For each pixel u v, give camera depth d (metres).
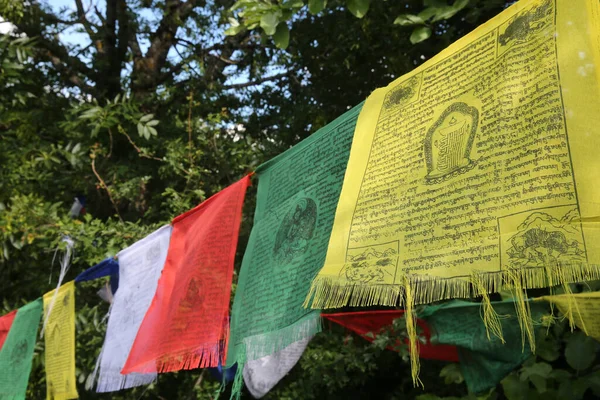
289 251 1.59
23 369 3.45
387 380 5.65
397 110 1.30
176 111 6.32
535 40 1.02
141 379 2.56
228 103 6.52
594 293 1.92
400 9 4.35
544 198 0.90
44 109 6.06
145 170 5.62
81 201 5.57
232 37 6.33
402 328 2.99
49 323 3.43
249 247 1.84
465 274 0.96
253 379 3.37
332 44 5.54
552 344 3.16
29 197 4.40
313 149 1.70
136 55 6.39
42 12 6.11
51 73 6.42
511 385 3.16
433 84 1.23
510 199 0.95
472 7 3.10
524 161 0.95
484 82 1.09
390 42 4.76
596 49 0.93
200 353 1.91
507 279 0.90
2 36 4.85
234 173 5.04
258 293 1.65
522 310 0.86
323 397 5.52
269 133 6.35
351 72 5.49
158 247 2.65
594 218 0.83
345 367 4.60
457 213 1.03
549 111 0.94
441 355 3.24
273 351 1.47
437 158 1.12
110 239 4.30
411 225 1.11
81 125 5.66
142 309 2.61
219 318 1.90
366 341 4.55
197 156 5.00
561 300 1.93
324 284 1.21
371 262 1.15
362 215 1.23
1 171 5.03
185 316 2.04
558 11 0.99
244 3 2.49
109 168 5.35
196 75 6.36
